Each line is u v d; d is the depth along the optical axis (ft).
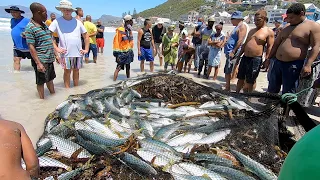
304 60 16.76
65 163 10.91
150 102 18.19
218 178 10.17
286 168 4.45
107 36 104.99
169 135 13.39
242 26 23.97
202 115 15.53
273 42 20.84
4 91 22.00
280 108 13.10
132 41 27.66
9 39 58.13
